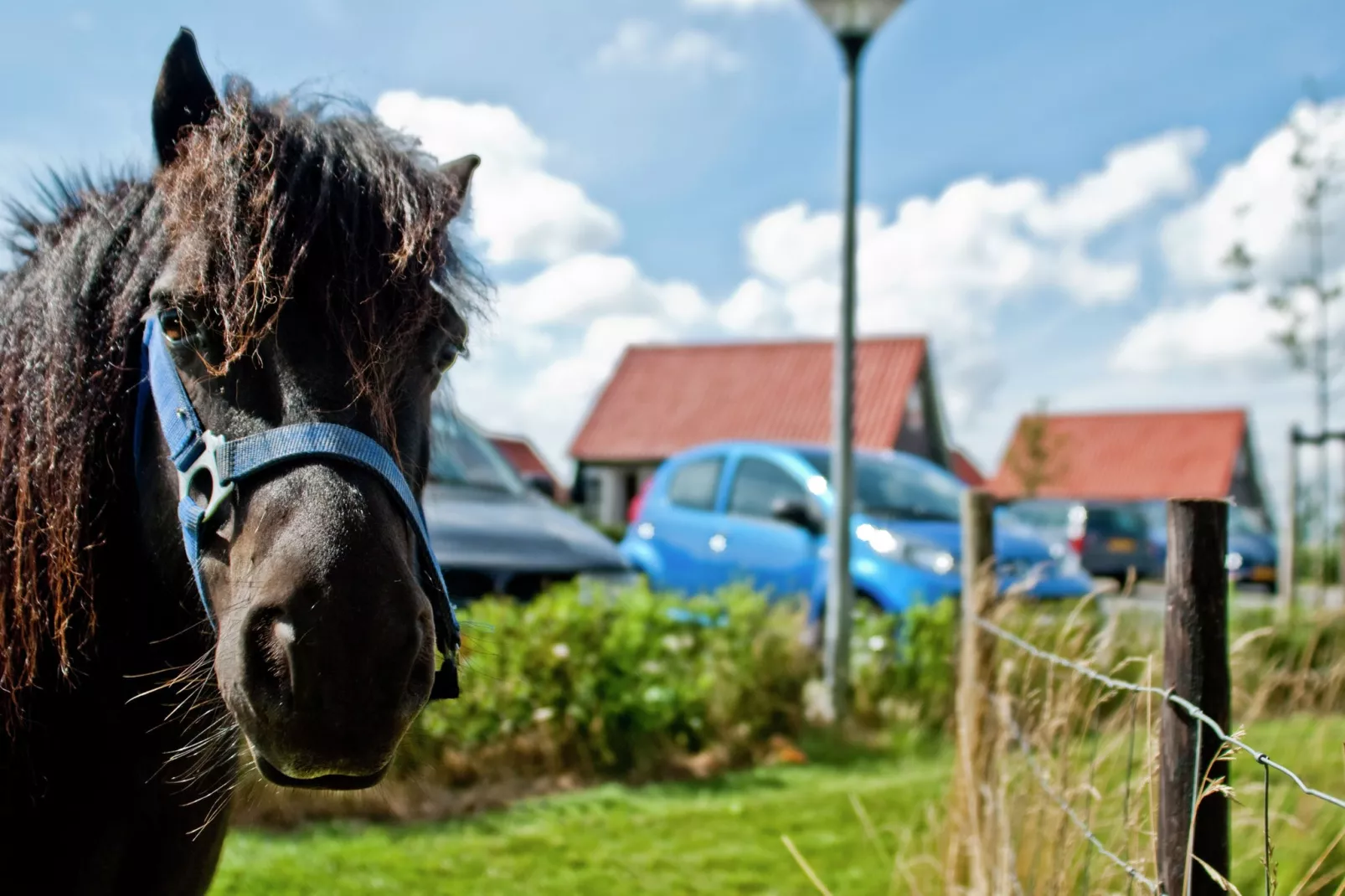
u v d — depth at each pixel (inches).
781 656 216.7
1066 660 107.0
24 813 68.3
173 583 68.4
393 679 55.3
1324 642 232.7
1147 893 71.0
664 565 292.2
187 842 73.8
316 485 58.7
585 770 184.4
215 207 63.3
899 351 1050.1
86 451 68.6
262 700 54.1
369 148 69.4
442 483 206.5
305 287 62.7
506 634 182.5
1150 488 1263.5
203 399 63.6
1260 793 123.0
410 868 139.3
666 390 1133.1
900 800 174.2
